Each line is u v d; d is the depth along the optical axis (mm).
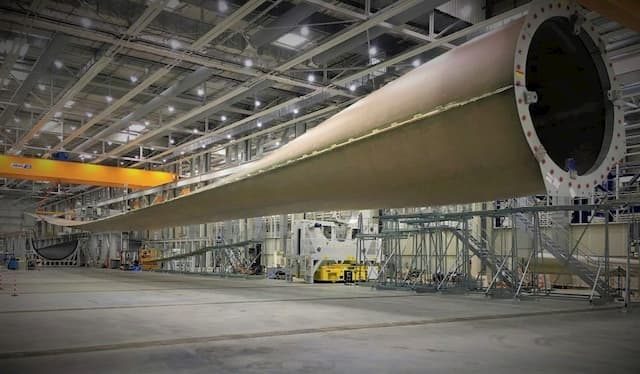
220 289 19375
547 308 13906
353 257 25594
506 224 24203
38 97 21438
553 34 4445
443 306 13898
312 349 7359
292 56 15188
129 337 8258
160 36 14070
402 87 5699
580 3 5605
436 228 20500
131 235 44969
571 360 6812
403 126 5246
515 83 4066
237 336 8406
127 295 16344
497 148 4445
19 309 12266
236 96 19750
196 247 36438
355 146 5969
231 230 33031
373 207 7230
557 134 4570
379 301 15094
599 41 4301
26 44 16359
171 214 15625
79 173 29438
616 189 20625
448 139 4863
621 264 19422
